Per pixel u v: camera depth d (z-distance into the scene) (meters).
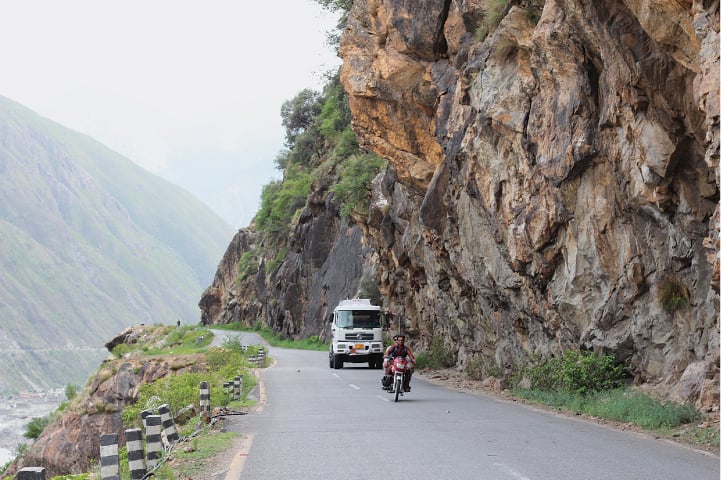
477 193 21.77
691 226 13.78
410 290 40.41
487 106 19.64
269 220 97.06
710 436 11.04
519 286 20.72
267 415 15.52
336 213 72.12
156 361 43.09
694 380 13.43
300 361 43.09
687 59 12.21
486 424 13.42
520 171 18.89
